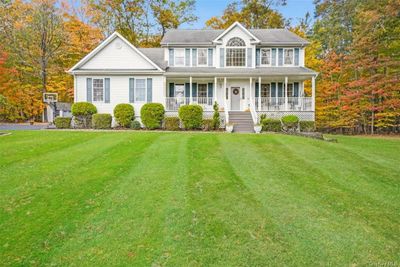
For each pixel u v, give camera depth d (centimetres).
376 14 1827
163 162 792
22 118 2833
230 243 397
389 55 2000
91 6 3044
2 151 930
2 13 2567
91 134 1346
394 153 1034
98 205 519
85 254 381
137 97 2033
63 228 444
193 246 391
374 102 2094
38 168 741
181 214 477
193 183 621
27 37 2620
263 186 617
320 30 2888
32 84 2852
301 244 395
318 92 2384
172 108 2028
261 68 2155
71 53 2842
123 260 366
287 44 2162
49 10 2638
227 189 591
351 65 2095
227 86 2178
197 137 1230
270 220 461
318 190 603
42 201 541
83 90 2022
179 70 2094
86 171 714
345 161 853
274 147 1030
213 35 2305
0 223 463
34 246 401
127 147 996
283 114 1961
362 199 559
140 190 583
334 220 466
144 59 2017
